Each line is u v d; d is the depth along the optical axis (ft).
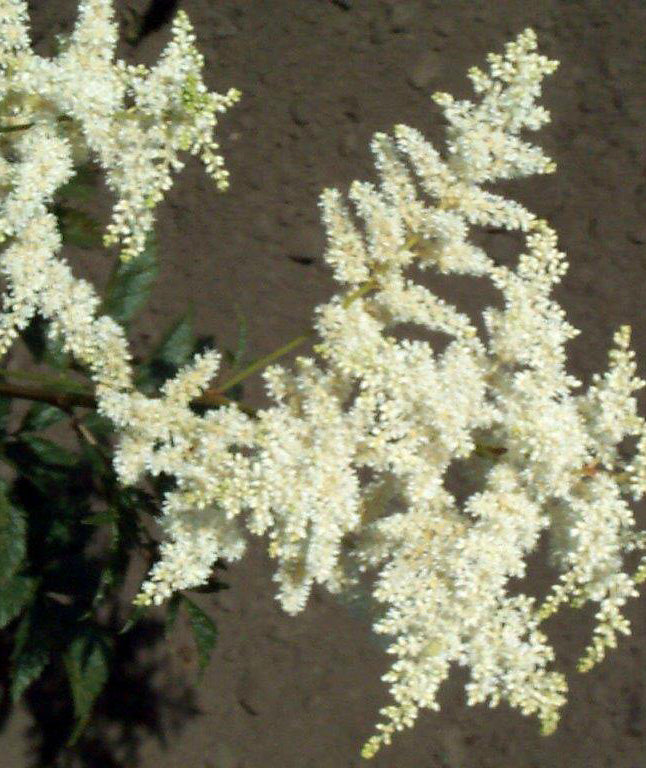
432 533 2.09
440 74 2.95
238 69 2.96
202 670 2.27
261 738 2.86
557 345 2.09
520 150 2.11
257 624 2.87
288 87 2.95
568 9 2.96
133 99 2.20
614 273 2.92
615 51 2.95
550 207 2.94
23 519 2.29
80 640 2.36
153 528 2.80
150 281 2.36
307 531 2.11
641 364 2.89
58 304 2.08
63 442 2.81
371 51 2.95
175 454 2.07
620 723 2.86
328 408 2.07
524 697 2.08
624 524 2.10
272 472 2.03
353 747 2.86
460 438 2.06
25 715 2.81
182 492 2.10
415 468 2.06
